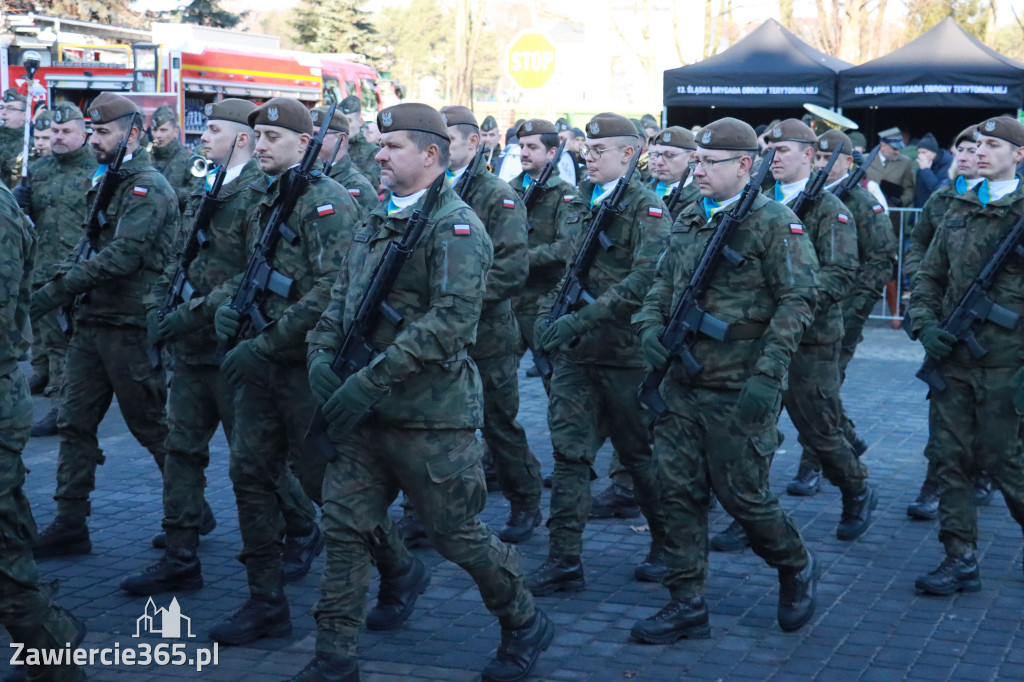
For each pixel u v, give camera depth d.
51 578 6.39
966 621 5.82
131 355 6.72
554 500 6.25
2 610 4.54
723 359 5.30
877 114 20.77
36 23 20.88
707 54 31.95
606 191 6.51
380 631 5.66
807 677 5.14
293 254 5.39
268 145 5.53
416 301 4.71
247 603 5.59
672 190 7.36
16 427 4.49
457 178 6.83
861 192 8.23
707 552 5.60
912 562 6.75
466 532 4.82
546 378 6.54
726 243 5.29
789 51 17.77
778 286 5.21
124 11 32.41
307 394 5.44
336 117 7.67
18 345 4.54
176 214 6.81
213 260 5.83
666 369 5.44
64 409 6.76
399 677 5.12
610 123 6.38
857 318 8.29
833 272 6.96
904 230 15.62
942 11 31.16
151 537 7.16
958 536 6.20
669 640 5.51
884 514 7.72
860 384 12.06
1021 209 5.98
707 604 5.84
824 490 8.33
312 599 6.13
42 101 19.09
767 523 5.42
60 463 6.79
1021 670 5.22
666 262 5.62
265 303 5.45
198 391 6.11
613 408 6.27
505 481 7.12
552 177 8.13
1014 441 6.06
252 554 5.54
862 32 30.30
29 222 4.57
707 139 5.36
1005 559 6.79
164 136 11.38
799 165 7.23
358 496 4.77
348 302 4.80
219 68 19.95
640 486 6.36
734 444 5.30
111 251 6.51
